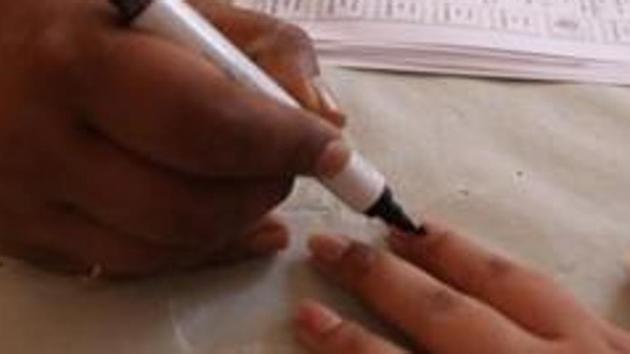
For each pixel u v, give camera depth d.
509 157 0.53
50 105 0.44
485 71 0.57
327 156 0.45
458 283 0.48
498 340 0.46
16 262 0.49
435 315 0.46
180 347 0.46
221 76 0.43
